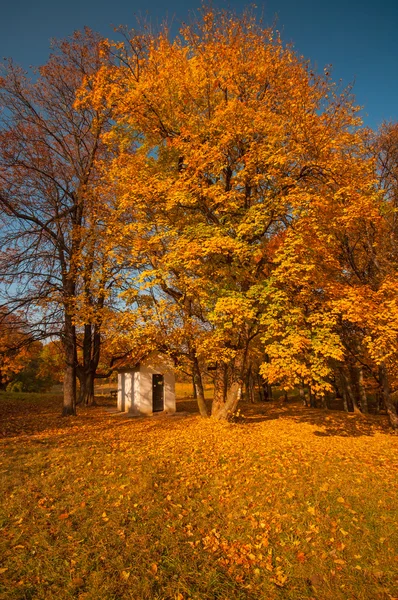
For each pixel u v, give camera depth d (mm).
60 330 16484
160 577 3979
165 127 11852
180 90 10969
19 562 4086
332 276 11977
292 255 9492
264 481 6629
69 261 15469
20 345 15594
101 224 14477
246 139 11047
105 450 8305
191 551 4504
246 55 11242
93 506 5402
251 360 16875
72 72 17500
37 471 6734
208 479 6758
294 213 9438
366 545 4605
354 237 12883
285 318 9531
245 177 10805
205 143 10805
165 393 16922
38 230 16062
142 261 11625
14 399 21750
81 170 18031
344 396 21797
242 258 10273
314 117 9805
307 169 10516
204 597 3742
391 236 12500
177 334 11477
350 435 11219
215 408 13500
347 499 5805
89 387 21531
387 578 4027
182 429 11656
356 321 9305
